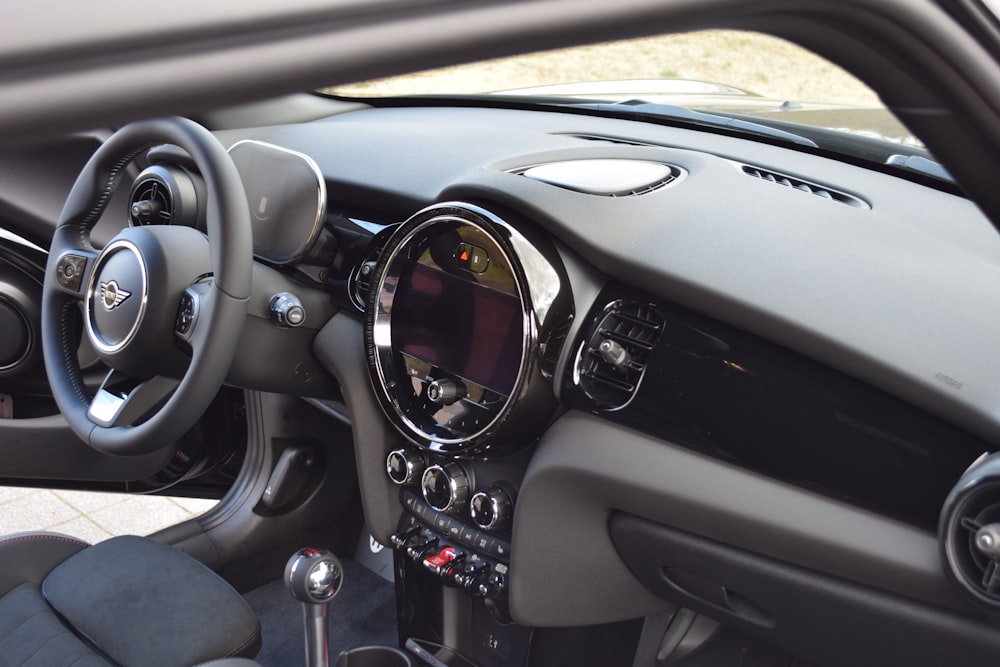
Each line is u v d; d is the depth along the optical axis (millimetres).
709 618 1492
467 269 1370
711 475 1188
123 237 1420
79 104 215
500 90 2104
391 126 1910
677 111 1783
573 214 1259
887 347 1060
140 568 1398
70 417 1479
